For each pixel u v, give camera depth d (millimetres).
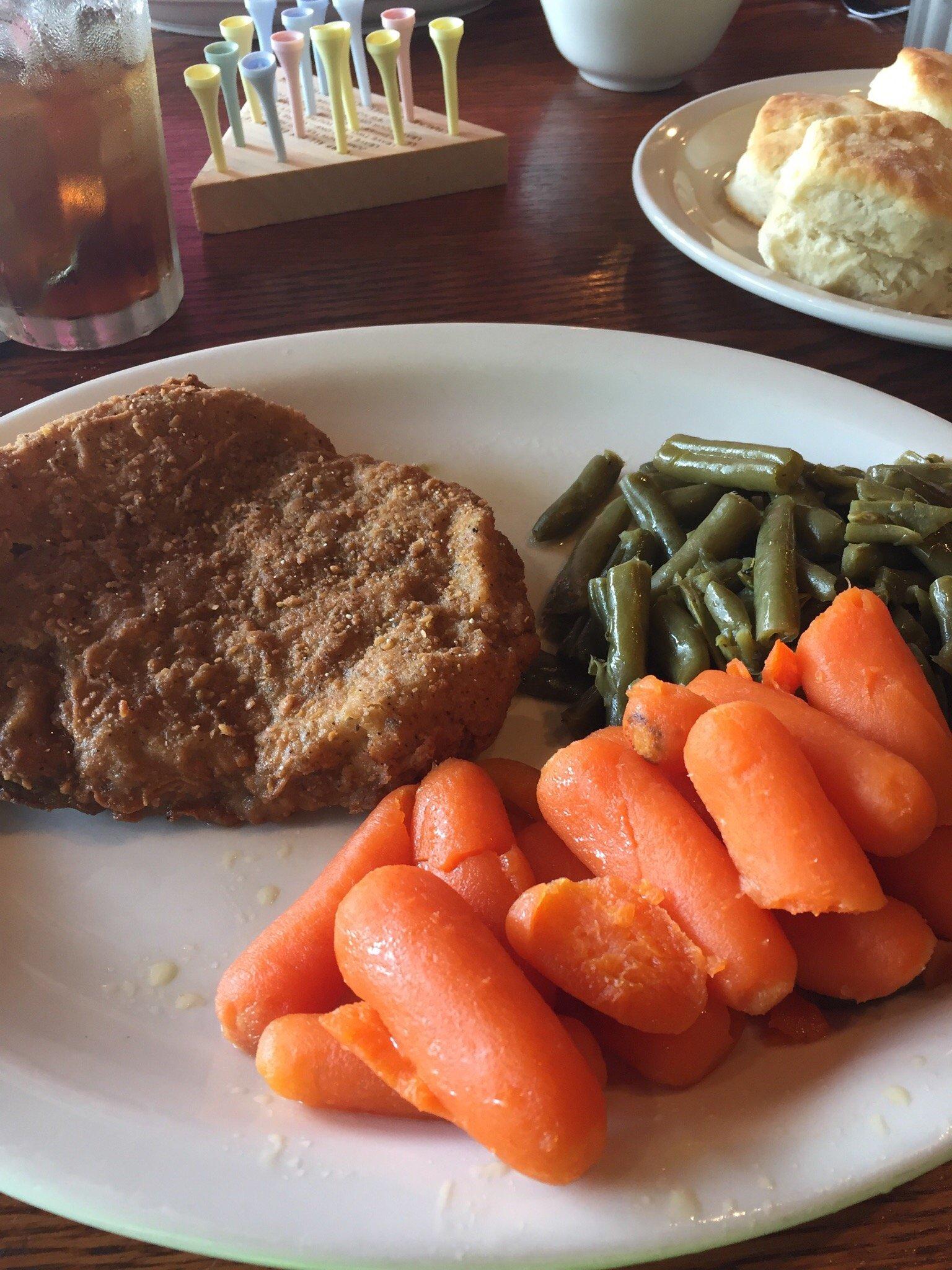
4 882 257
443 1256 174
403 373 358
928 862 230
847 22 581
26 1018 230
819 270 376
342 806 265
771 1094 207
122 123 344
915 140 371
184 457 294
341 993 227
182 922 250
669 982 208
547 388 357
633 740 237
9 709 263
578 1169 182
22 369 373
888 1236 190
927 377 365
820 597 274
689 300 401
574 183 461
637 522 312
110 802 261
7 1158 193
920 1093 197
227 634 274
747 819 215
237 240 434
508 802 261
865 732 235
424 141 445
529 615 289
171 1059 225
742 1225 177
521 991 198
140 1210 182
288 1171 191
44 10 314
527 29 573
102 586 281
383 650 268
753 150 411
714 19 486
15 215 344
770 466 292
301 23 445
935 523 271
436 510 299
